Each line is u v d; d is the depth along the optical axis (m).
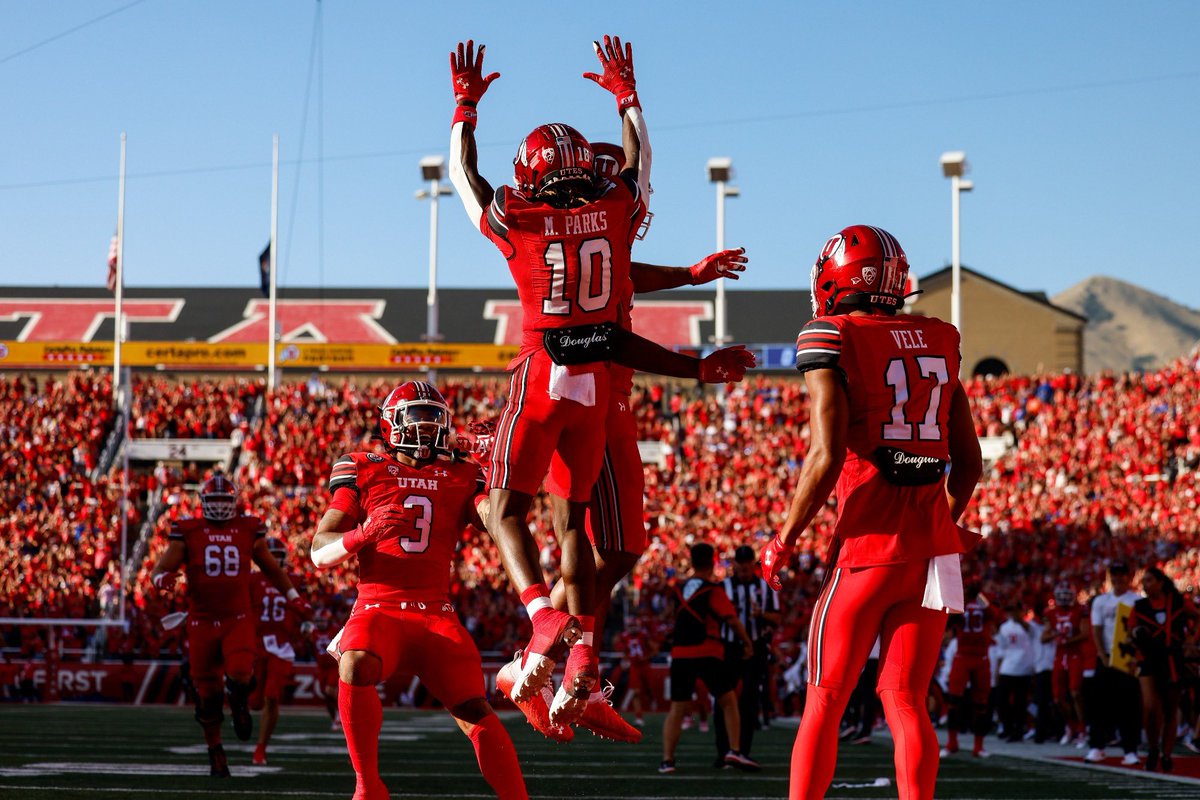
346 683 5.99
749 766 11.17
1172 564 26.16
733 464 35.44
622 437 5.42
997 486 33.19
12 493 34.66
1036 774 11.16
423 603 6.15
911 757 4.91
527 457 4.91
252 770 10.33
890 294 5.23
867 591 4.98
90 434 36.47
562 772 10.84
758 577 12.59
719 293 40.56
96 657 28.41
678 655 11.39
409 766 11.00
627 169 5.29
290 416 36.91
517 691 4.86
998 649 18.14
